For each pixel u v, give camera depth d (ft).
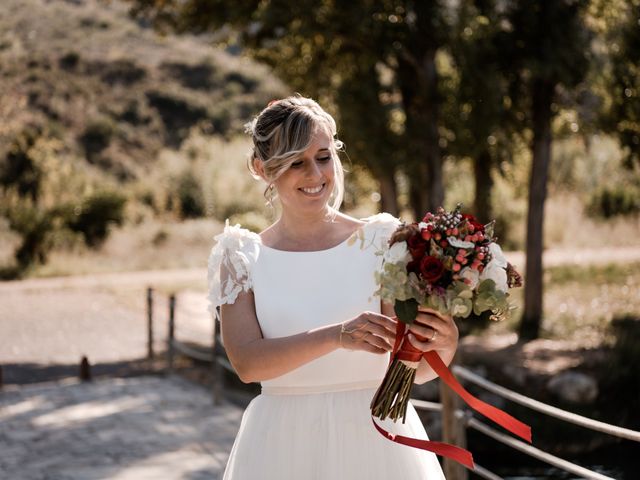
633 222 71.20
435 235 6.66
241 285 7.59
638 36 34.47
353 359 7.54
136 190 95.20
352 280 7.59
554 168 79.25
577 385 29.35
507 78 37.22
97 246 73.41
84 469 19.24
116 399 26.76
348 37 36.01
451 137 38.11
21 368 33.96
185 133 126.41
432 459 7.84
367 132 37.83
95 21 154.61
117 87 133.80
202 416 24.41
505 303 6.67
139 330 42.73
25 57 134.62
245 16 38.52
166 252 73.46
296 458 7.44
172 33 42.37
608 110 36.45
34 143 82.23
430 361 6.91
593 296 45.65
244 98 138.41
